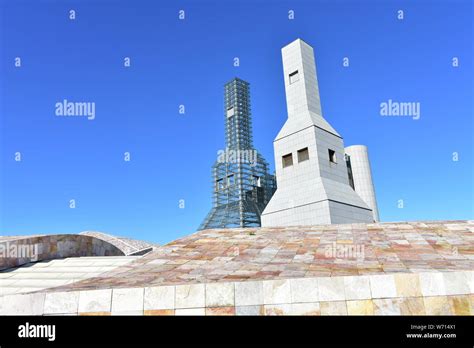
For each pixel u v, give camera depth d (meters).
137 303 8.00
